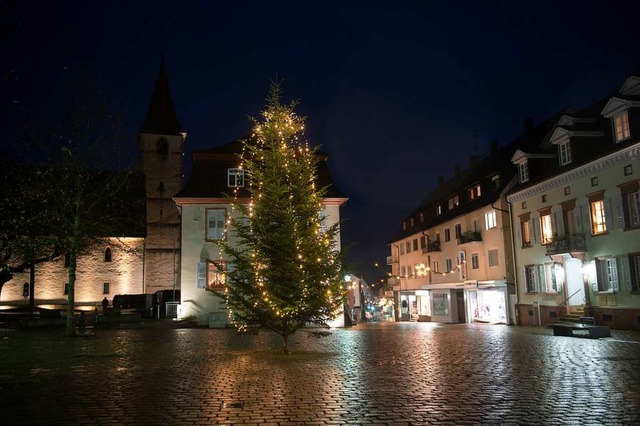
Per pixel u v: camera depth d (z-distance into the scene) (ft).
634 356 45.96
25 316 122.93
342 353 51.60
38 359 47.67
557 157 111.14
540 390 30.50
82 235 82.74
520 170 120.67
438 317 170.30
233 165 114.62
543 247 111.24
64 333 82.28
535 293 114.62
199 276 109.19
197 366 42.45
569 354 48.39
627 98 84.43
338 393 30.30
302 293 51.34
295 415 25.11
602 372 36.99
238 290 53.78
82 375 37.91
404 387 32.09
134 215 189.47
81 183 82.33
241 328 54.34
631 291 84.43
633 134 83.92
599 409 25.54
